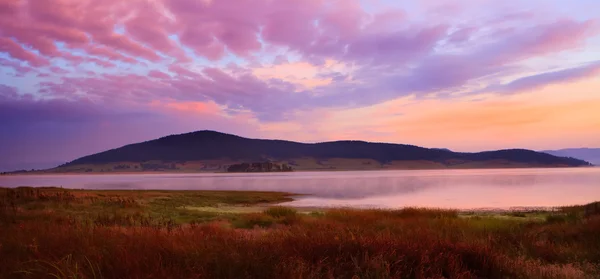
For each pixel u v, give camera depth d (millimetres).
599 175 170875
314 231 8312
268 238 7238
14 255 5523
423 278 4941
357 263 5219
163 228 10023
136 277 4230
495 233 10523
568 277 5523
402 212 20984
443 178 158125
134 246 5715
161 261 4859
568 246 8727
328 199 54906
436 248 6285
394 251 5605
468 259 6059
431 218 18484
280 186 107250
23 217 14305
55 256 5145
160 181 178125
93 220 14281
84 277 4293
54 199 26594
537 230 11961
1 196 25719
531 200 48781
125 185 128875
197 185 123312
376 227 13031
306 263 5094
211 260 4895
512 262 6090
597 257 7320
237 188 98188
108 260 4906
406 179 153000
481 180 129000
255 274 4641
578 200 48156
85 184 141750
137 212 19172
